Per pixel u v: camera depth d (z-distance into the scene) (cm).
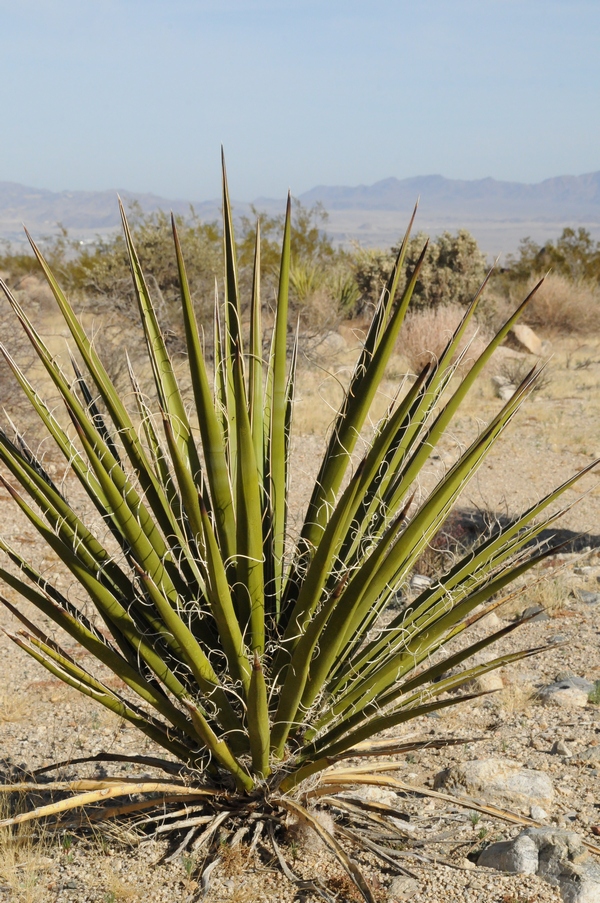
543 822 327
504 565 314
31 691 518
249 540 262
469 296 2353
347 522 261
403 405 239
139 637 274
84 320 1580
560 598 658
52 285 264
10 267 2614
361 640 306
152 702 281
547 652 557
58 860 309
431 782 376
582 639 575
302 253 2628
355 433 268
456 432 1301
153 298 1531
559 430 1318
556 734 423
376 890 280
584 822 325
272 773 286
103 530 580
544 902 270
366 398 263
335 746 272
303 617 260
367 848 296
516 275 3127
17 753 429
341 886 281
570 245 3069
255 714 254
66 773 401
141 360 1385
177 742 294
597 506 947
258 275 290
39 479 266
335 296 2267
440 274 2323
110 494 249
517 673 523
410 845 311
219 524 268
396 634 301
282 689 261
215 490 262
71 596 655
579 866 283
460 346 1703
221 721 278
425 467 1000
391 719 256
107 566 287
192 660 257
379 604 309
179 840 312
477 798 347
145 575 238
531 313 2608
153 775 394
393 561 260
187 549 294
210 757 294
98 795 278
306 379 1543
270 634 295
